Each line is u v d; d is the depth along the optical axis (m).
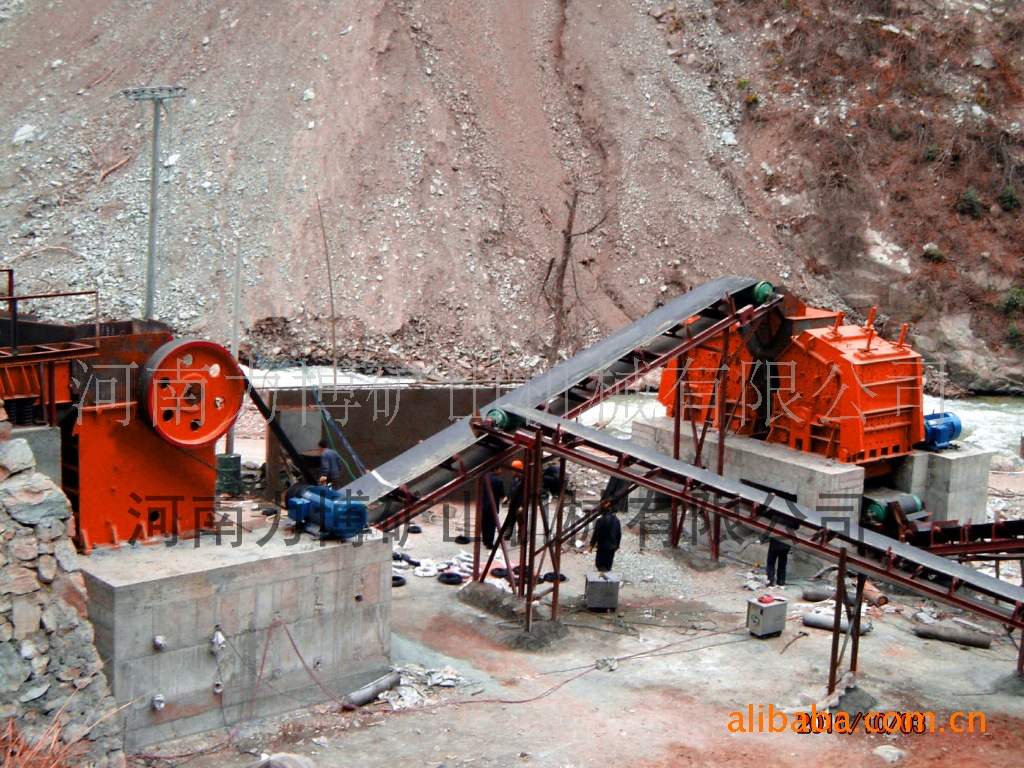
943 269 56.25
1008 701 17.59
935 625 20.53
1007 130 60.16
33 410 15.44
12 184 56.97
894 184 58.38
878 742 16.03
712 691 17.62
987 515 27.11
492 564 22.94
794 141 60.09
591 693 17.42
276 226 51.75
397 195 53.56
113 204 54.19
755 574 23.38
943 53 62.94
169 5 65.56
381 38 58.81
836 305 56.47
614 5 65.88
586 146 59.78
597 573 22.67
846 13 65.06
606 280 54.25
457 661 18.52
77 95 62.06
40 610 12.79
